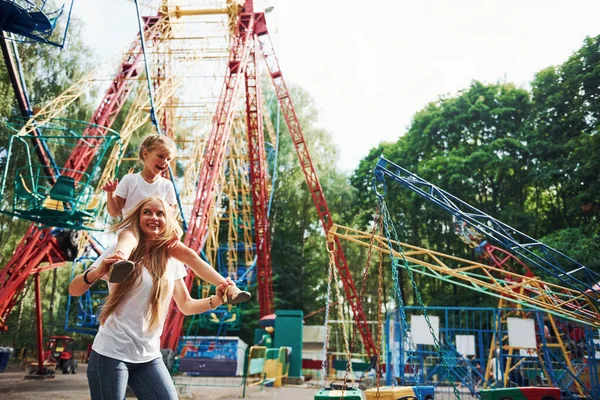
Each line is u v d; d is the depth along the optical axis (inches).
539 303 462.9
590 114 1322.6
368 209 1829.5
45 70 1355.8
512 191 1523.1
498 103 1595.7
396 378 658.2
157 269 115.9
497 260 962.1
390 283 1807.3
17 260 816.3
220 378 790.5
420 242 1669.5
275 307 1768.0
